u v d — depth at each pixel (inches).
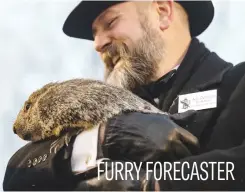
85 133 132.9
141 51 168.6
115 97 137.3
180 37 176.1
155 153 123.3
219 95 156.4
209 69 163.8
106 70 174.4
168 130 125.9
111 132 128.3
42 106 144.1
